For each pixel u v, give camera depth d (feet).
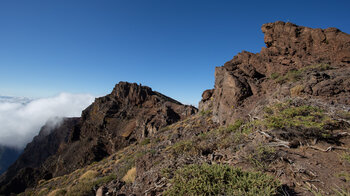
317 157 16.81
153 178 20.54
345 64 39.81
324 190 12.78
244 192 12.19
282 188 13.48
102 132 173.78
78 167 158.81
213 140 29.84
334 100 25.72
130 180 27.45
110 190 22.71
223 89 54.39
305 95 29.48
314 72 34.60
